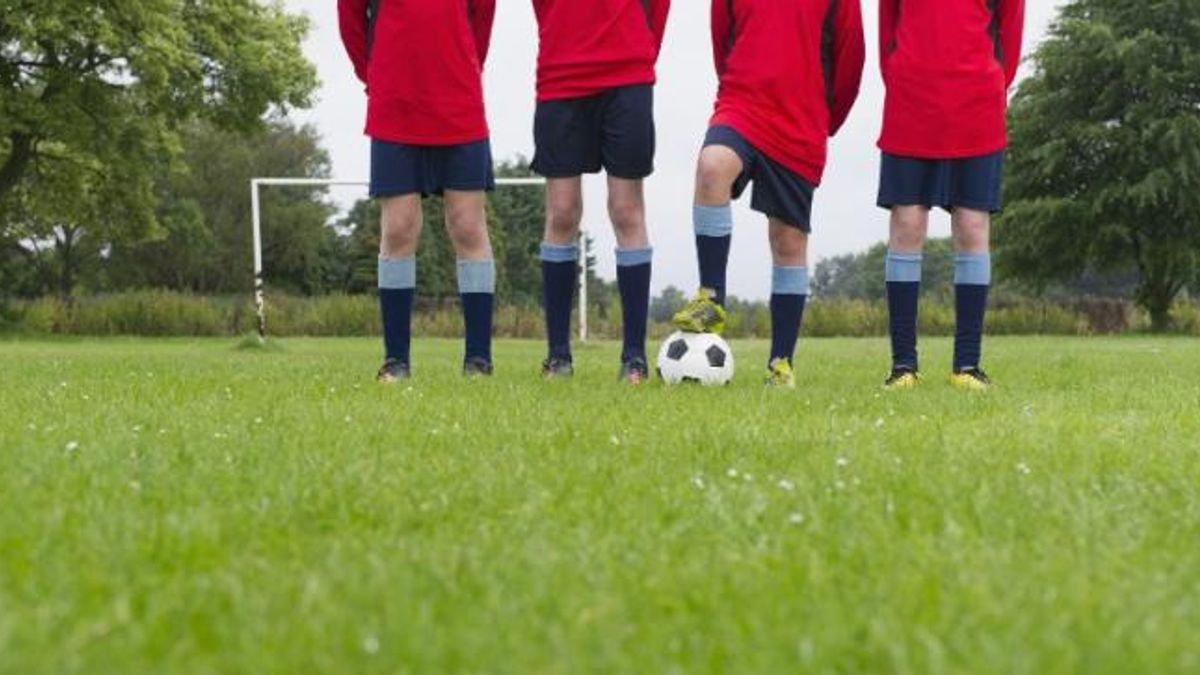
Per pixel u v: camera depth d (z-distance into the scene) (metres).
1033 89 48.09
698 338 6.68
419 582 1.89
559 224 7.23
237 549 2.16
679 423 4.32
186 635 1.61
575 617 1.71
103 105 32.16
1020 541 2.25
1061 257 48.25
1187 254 44.19
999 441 3.77
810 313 35.94
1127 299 47.50
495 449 3.57
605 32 6.83
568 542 2.20
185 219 62.44
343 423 4.27
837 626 1.65
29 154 33.56
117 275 63.97
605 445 3.62
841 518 2.47
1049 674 1.45
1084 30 45.12
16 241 47.12
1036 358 12.18
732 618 1.70
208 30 32.75
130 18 29.52
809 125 6.57
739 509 2.56
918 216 6.79
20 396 5.60
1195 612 1.75
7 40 30.38
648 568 2.02
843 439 3.80
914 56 6.65
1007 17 6.71
